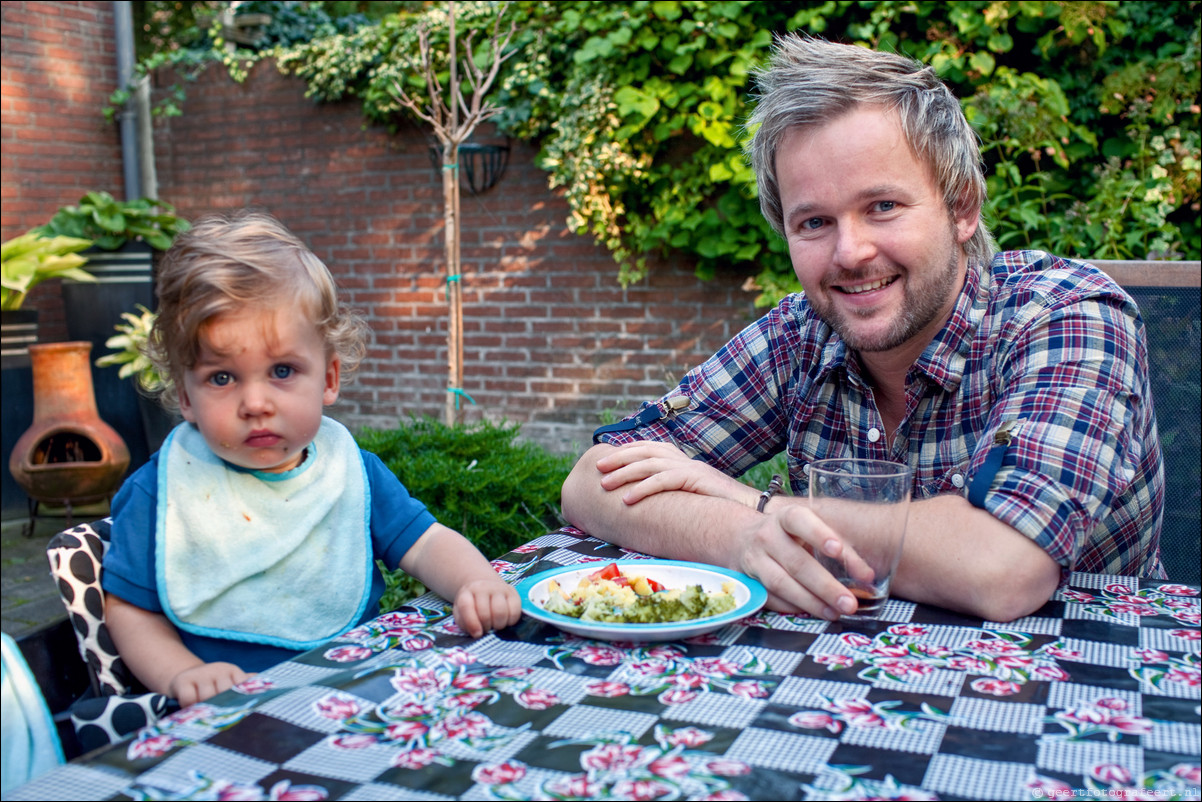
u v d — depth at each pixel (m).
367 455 1.40
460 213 5.77
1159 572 1.58
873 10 4.50
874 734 0.78
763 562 1.13
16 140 5.93
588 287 5.53
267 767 0.73
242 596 1.26
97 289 5.47
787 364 1.69
